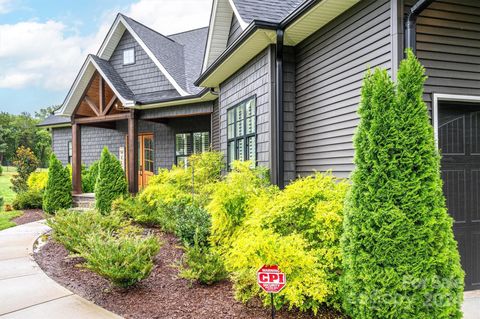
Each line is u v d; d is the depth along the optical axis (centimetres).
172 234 614
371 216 264
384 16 371
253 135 623
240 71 694
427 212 257
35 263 477
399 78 272
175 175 725
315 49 507
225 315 307
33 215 937
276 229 335
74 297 356
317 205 328
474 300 362
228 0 761
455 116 389
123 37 1219
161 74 1145
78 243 467
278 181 536
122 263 361
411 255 255
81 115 1120
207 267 377
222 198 418
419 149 262
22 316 312
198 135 1119
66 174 992
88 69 1045
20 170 1373
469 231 394
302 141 545
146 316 310
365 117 281
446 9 371
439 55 366
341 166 447
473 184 394
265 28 494
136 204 707
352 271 272
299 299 282
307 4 423
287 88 562
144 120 1145
